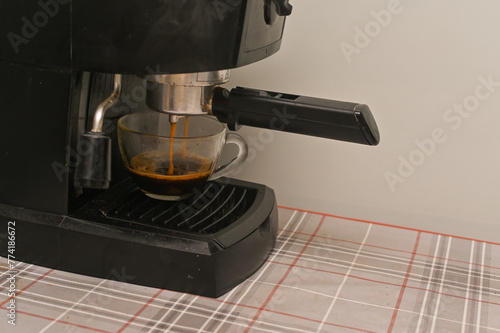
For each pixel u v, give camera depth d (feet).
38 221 2.37
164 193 2.57
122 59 2.08
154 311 2.19
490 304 2.41
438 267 2.68
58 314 2.13
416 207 3.09
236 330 2.10
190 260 2.26
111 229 2.32
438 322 2.25
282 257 2.66
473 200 3.01
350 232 2.97
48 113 2.26
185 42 2.04
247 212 2.57
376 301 2.37
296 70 3.06
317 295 2.37
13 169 2.36
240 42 2.08
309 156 3.15
